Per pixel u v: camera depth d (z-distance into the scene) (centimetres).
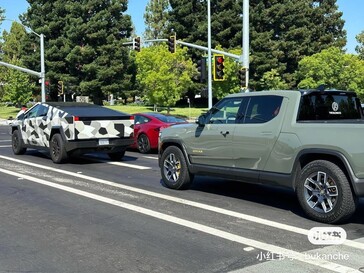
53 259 505
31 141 1415
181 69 4638
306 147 648
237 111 770
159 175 1077
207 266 477
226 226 627
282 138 682
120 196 829
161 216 683
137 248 539
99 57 5297
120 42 5391
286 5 5972
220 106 806
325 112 714
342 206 612
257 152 717
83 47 5347
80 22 5225
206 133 812
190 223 643
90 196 830
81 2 5531
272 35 5906
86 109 1309
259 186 923
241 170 748
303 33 5981
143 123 1573
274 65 5634
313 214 648
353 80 4944
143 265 483
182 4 5791
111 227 628
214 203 769
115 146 1287
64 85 5341
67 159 1272
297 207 739
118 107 5397
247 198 809
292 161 669
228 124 775
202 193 854
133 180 1005
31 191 879
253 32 5656
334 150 615
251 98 754
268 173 705
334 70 4909
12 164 1271
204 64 2430
